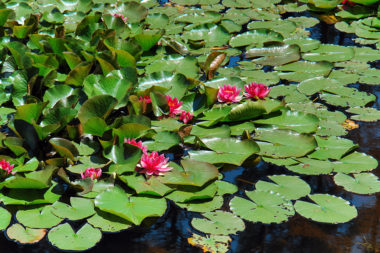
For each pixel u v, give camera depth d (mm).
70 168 2812
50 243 2293
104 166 2822
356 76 4082
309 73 4152
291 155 3006
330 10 5711
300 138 3145
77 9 5621
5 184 2574
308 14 5641
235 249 2281
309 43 4746
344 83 3965
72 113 3199
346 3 5758
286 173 2887
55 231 2369
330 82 3979
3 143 3039
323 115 3502
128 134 3027
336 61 4402
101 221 2445
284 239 2348
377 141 3201
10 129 3373
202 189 2676
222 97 3604
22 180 2535
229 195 2689
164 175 2756
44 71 3992
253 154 3062
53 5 5754
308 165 2928
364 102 3682
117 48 4277
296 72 4180
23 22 5273
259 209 2551
